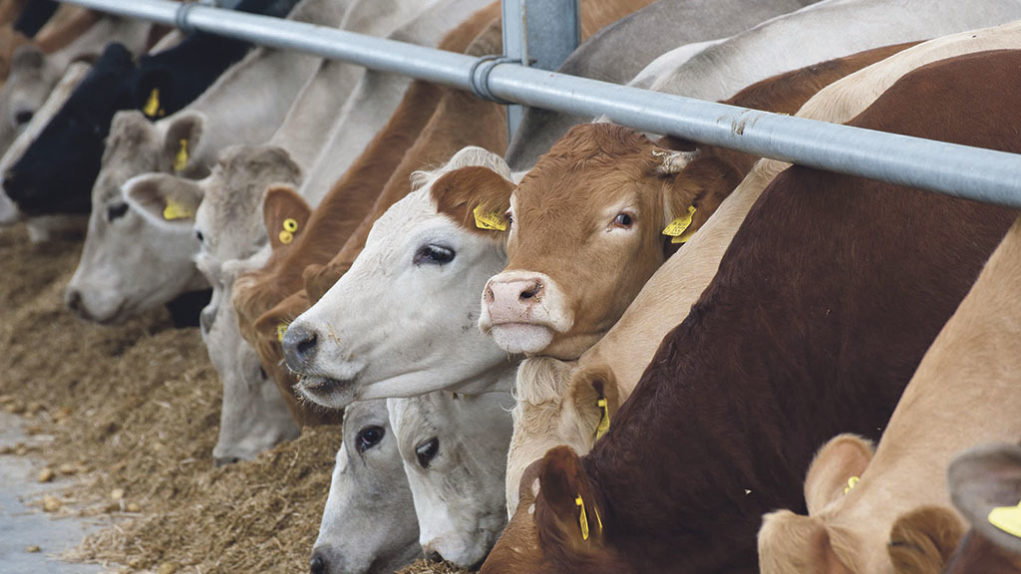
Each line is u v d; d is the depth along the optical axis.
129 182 9.62
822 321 4.28
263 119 10.71
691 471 4.36
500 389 5.99
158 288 10.66
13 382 11.02
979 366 3.22
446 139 7.20
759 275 4.36
